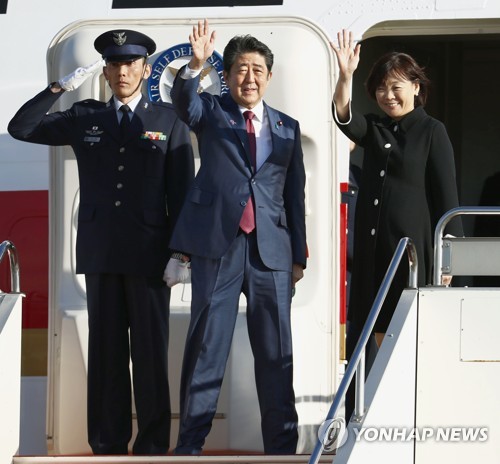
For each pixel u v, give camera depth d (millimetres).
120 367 17031
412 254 14992
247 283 16031
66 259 18562
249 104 16250
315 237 18359
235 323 16750
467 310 14797
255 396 17969
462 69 26109
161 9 20359
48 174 19234
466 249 14891
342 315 19141
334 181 18438
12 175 20703
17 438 15938
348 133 16891
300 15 18875
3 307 15836
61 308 18406
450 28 20359
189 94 15758
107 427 16969
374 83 17047
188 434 15836
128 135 17125
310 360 18125
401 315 14789
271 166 16141
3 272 20562
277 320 16000
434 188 16688
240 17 18641
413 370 14789
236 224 15898
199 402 15820
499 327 14758
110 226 16938
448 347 14812
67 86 16594
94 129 17188
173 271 16438
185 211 16141
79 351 18281
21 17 21000
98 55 18656
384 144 16906
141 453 16875
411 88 16953
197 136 16469
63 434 18234
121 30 17062
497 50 26219
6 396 15648
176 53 18641
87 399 17109
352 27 20031
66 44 18828
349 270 20656
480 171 26422
